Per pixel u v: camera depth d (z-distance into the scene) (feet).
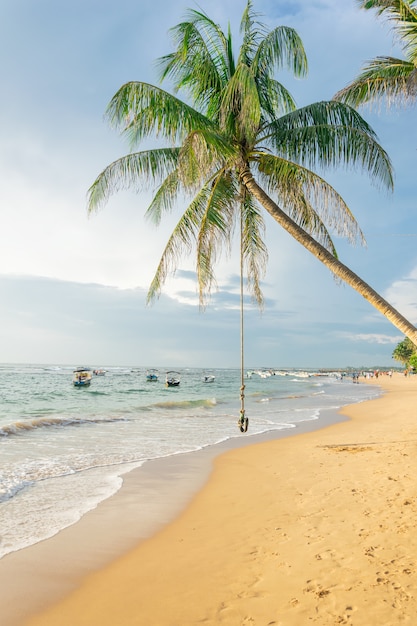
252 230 39.73
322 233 33.50
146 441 43.62
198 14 33.96
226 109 29.12
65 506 22.33
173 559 15.96
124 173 32.30
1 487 25.18
